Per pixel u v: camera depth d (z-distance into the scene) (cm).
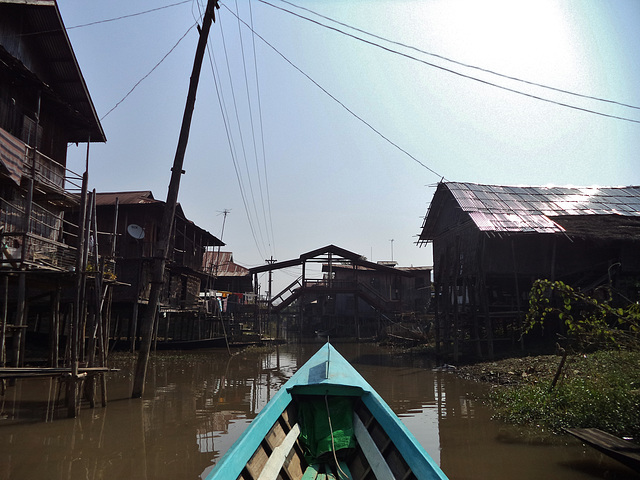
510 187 2334
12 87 1273
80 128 1587
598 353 1102
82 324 1028
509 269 1911
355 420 638
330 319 4206
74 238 2123
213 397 1179
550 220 1955
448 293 2094
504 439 765
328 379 673
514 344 1966
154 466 654
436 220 2550
